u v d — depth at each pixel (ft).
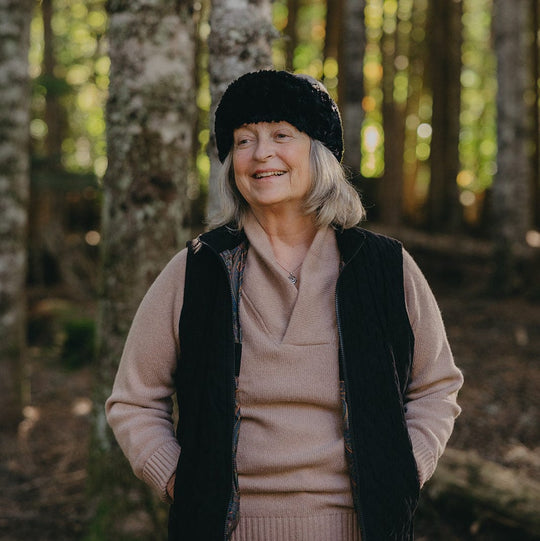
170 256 8.88
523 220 30.96
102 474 9.33
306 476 4.71
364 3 30.96
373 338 4.82
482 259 35.88
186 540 4.60
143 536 9.20
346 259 4.93
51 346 24.07
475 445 13.76
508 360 20.84
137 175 8.65
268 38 7.60
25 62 15.42
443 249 36.55
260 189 4.94
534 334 24.14
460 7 41.09
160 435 5.07
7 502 12.16
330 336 4.83
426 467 4.98
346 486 4.75
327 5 40.42
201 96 37.58
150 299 5.11
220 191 5.28
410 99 50.67
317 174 4.97
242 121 4.94
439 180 42.47
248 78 4.93
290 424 4.72
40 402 18.31
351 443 4.64
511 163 30.66
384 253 5.07
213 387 4.69
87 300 31.83
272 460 4.68
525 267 31.12
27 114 15.74
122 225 8.79
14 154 15.44
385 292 4.96
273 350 4.72
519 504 10.21
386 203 41.52
